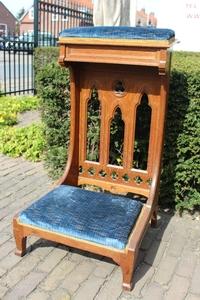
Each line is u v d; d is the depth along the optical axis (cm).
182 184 342
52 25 945
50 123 391
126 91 292
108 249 239
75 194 288
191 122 319
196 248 296
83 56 271
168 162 337
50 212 263
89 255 281
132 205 276
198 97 313
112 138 354
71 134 317
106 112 304
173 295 243
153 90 283
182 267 272
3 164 463
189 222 335
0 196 373
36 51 800
